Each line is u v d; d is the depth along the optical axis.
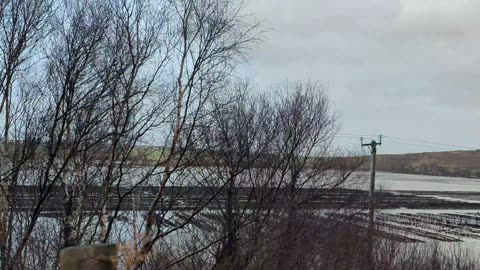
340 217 19.34
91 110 7.38
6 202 7.48
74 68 7.15
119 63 7.78
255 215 12.40
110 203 8.65
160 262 9.90
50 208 8.58
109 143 8.20
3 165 7.66
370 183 25.75
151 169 8.61
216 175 12.05
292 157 15.84
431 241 30.17
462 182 88.81
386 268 21.39
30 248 8.36
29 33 7.49
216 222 11.84
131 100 9.00
